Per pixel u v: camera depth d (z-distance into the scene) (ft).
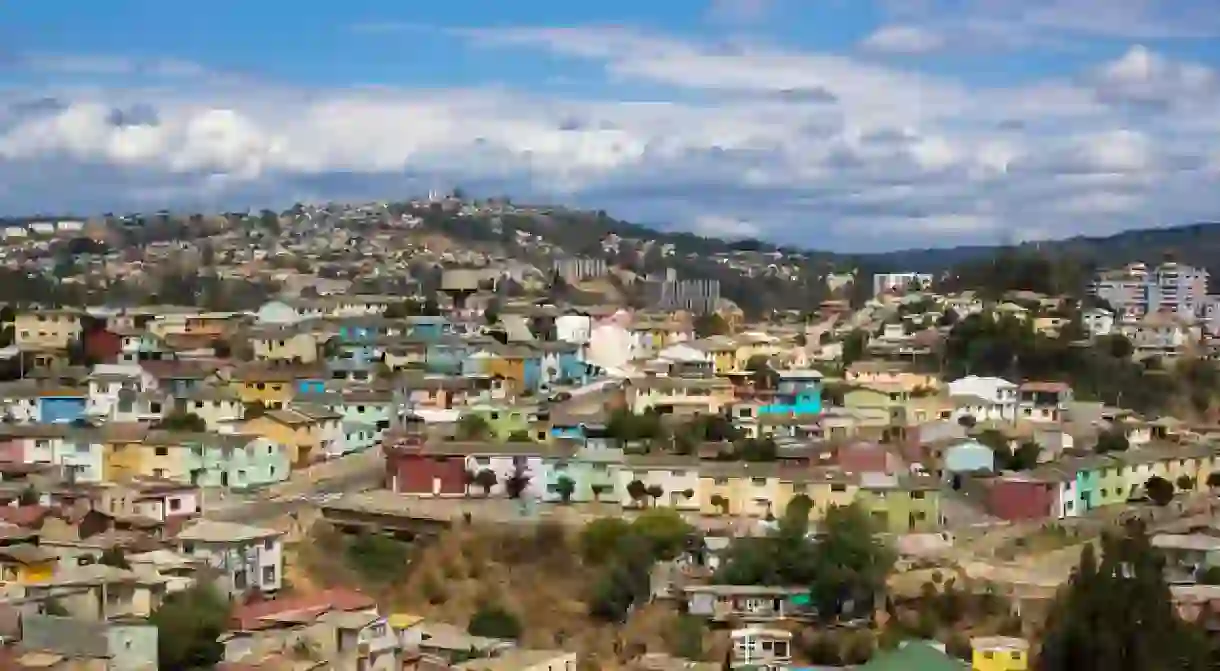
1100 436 640.17
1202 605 425.28
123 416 629.92
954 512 553.23
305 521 522.47
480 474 560.61
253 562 450.30
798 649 431.02
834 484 529.45
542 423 627.05
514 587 485.97
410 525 517.96
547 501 555.28
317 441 624.18
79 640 335.47
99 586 372.79
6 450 559.79
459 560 497.46
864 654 425.28
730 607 456.04
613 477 552.41
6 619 342.64
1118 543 401.08
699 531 507.30
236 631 384.88
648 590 473.26
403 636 424.87
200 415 636.89
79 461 561.02
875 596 458.50
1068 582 426.10
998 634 436.35
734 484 538.88
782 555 468.75
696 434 615.16
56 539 434.71
